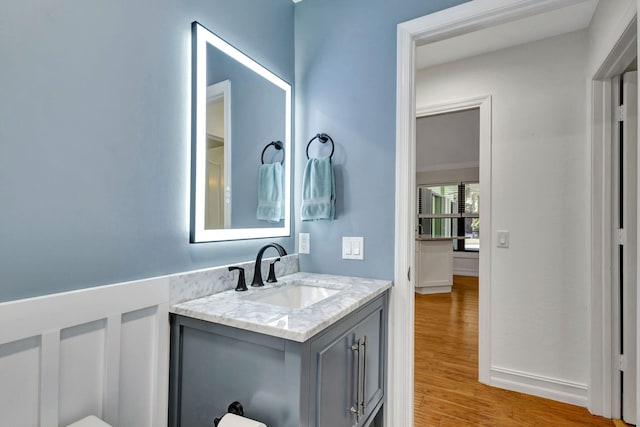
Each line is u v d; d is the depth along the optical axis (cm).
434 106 241
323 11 170
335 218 162
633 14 126
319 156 168
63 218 82
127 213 96
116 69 94
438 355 265
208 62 124
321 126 168
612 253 182
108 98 92
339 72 164
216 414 99
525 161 211
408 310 146
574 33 200
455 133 504
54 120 80
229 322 93
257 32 151
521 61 214
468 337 306
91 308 86
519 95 214
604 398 183
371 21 156
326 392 94
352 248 157
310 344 86
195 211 117
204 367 102
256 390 91
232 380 96
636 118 174
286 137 169
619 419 179
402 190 145
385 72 151
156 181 105
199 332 103
